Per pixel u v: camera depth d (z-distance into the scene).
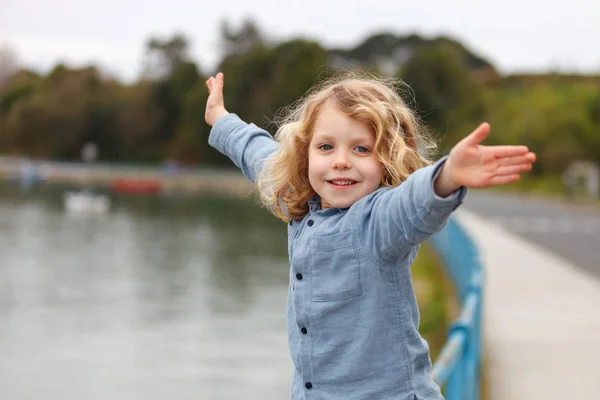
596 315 10.14
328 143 2.49
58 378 15.71
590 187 43.94
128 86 93.19
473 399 5.18
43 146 89.88
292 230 2.66
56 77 95.00
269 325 20.36
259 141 3.11
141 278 28.62
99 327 20.48
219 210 56.12
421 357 2.48
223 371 15.85
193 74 86.62
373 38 113.56
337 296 2.42
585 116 55.09
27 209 54.81
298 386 2.55
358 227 2.39
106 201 60.72
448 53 79.12
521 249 17.86
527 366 7.62
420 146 2.72
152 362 16.75
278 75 72.56
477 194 50.75
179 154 84.50
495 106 76.56
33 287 26.73
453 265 13.80
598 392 6.78
